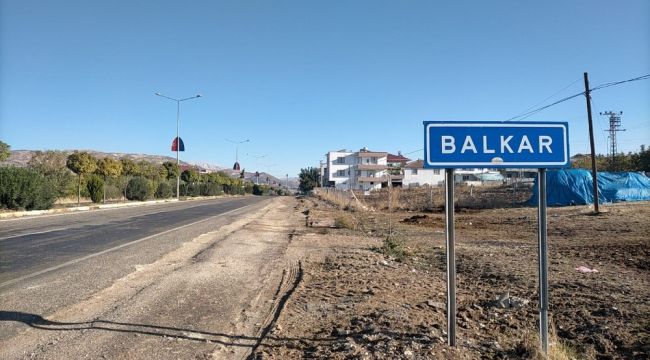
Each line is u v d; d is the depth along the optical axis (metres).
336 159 120.00
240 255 11.69
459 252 12.27
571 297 7.26
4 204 25.94
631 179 32.69
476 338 5.30
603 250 12.20
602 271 9.48
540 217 4.59
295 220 24.45
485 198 40.44
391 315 6.03
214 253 11.84
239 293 7.64
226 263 10.44
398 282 8.40
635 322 6.02
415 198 46.97
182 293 7.51
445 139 4.47
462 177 105.81
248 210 32.94
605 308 6.61
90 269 9.25
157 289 7.72
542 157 4.54
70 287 7.70
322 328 5.74
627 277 8.84
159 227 18.17
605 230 17.52
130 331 5.57
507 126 4.51
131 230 16.83
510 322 6.03
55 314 6.18
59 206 31.47
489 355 4.73
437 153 4.46
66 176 37.88
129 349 4.98
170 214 26.38
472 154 4.49
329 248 13.27
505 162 4.50
